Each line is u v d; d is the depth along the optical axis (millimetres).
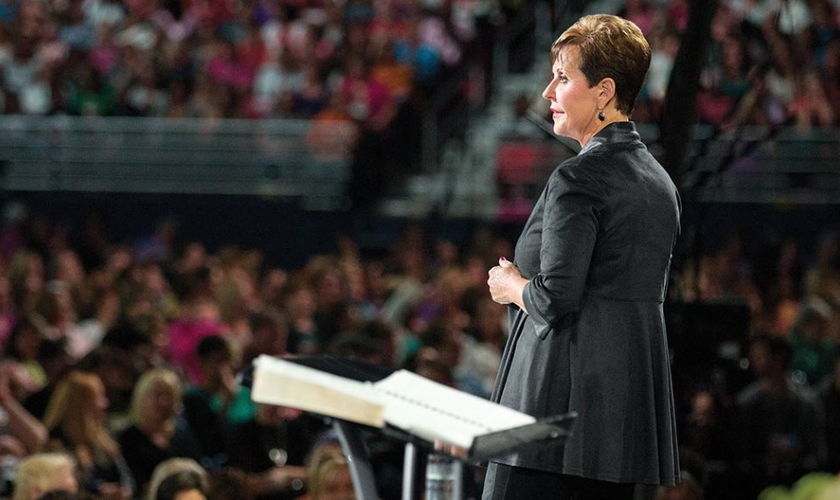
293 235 46375
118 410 23688
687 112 14570
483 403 8906
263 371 8062
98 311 33156
